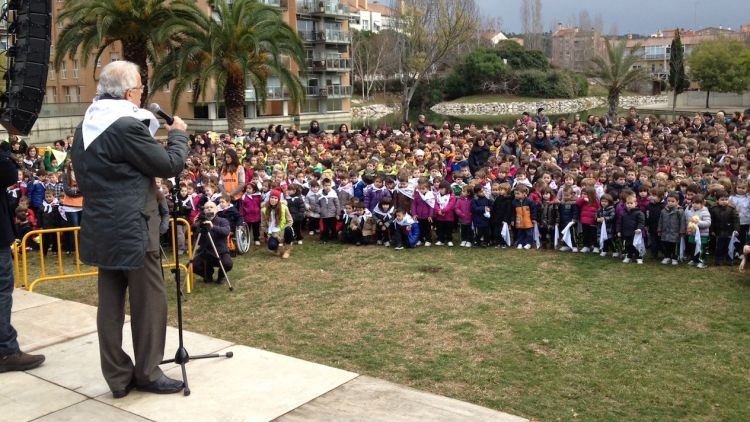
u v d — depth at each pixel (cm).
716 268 956
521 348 625
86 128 388
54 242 1200
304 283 906
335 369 468
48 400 421
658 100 7675
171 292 873
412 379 546
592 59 4728
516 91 7119
